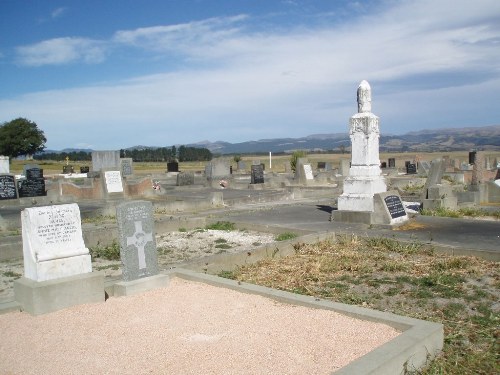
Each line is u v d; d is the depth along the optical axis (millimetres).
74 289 7039
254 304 6805
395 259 10078
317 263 9781
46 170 62062
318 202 22594
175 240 13594
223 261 9758
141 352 5262
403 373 4777
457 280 8320
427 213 16344
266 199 24641
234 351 5160
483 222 14281
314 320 6023
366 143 14797
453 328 6102
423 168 41375
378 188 14789
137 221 7930
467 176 31078
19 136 85625
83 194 24719
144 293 7660
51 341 5695
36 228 7094
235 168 56000
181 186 32062
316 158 100500
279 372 4609
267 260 10414
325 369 4637
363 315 5996
